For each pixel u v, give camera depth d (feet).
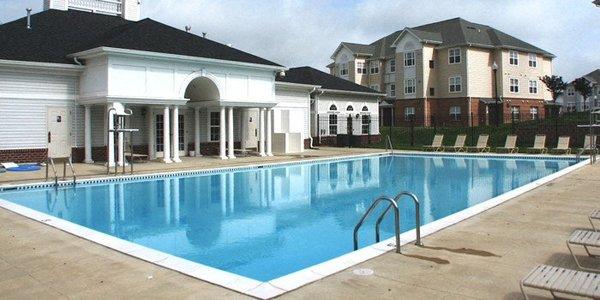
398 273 19.08
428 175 63.21
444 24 162.81
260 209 40.70
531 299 16.19
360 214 38.40
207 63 73.05
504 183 55.16
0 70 62.85
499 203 34.53
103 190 49.26
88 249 23.54
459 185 54.08
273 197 46.62
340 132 112.98
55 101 67.56
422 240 24.11
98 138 71.72
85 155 69.10
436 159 83.30
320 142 109.09
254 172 65.05
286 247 28.19
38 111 66.13
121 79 64.80
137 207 41.39
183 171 59.88
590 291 13.62
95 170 60.39
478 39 152.35
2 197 44.37
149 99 67.36
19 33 71.00
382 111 168.14
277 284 17.89
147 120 76.59
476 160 80.43
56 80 67.62
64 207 40.88
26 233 27.17
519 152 87.30
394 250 22.29
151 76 67.72
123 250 23.06
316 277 18.60
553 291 14.01
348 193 49.03
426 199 44.98
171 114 79.41
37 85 65.98
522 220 28.91
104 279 18.98
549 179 47.52
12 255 22.65
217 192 49.47
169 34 74.28
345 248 27.89
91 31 79.30
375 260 20.79
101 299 16.85
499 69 153.17
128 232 32.48
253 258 26.03
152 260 21.33
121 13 96.48
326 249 27.73
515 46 154.51
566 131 94.53
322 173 65.26
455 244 23.35
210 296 16.92
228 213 39.04
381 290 17.25
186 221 35.96
